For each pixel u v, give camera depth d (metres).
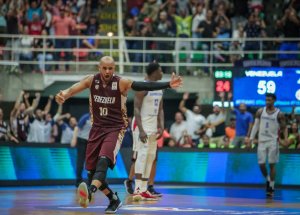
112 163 11.56
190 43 28.55
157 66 15.86
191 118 25.08
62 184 22.66
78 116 28.11
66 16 28.33
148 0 29.73
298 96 24.28
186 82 27.34
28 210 12.69
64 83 27.22
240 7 29.73
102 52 28.14
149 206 13.92
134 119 16.25
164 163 24.31
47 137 23.91
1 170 21.20
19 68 27.41
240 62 24.72
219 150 23.94
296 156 22.92
